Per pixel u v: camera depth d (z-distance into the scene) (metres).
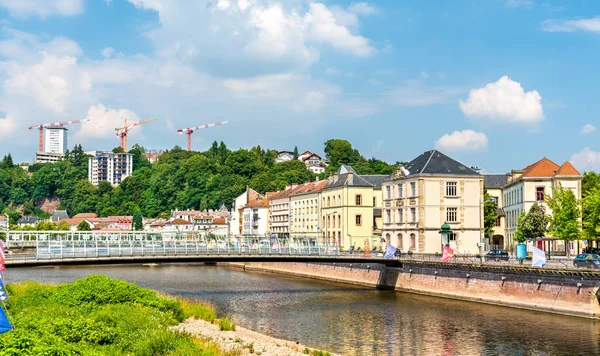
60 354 29.41
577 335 52.31
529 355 46.00
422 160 109.94
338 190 131.00
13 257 74.25
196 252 85.56
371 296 82.44
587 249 94.38
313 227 145.62
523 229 99.38
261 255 87.38
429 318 62.56
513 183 117.88
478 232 106.81
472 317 62.56
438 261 82.56
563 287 63.12
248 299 79.00
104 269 136.38
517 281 69.06
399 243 111.62
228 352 41.06
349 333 54.91
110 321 45.97
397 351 47.66
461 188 106.62
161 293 79.56
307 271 119.25
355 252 110.12
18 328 35.56
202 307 61.94
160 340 39.97
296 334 54.56
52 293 57.50
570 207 90.00
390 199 115.00
